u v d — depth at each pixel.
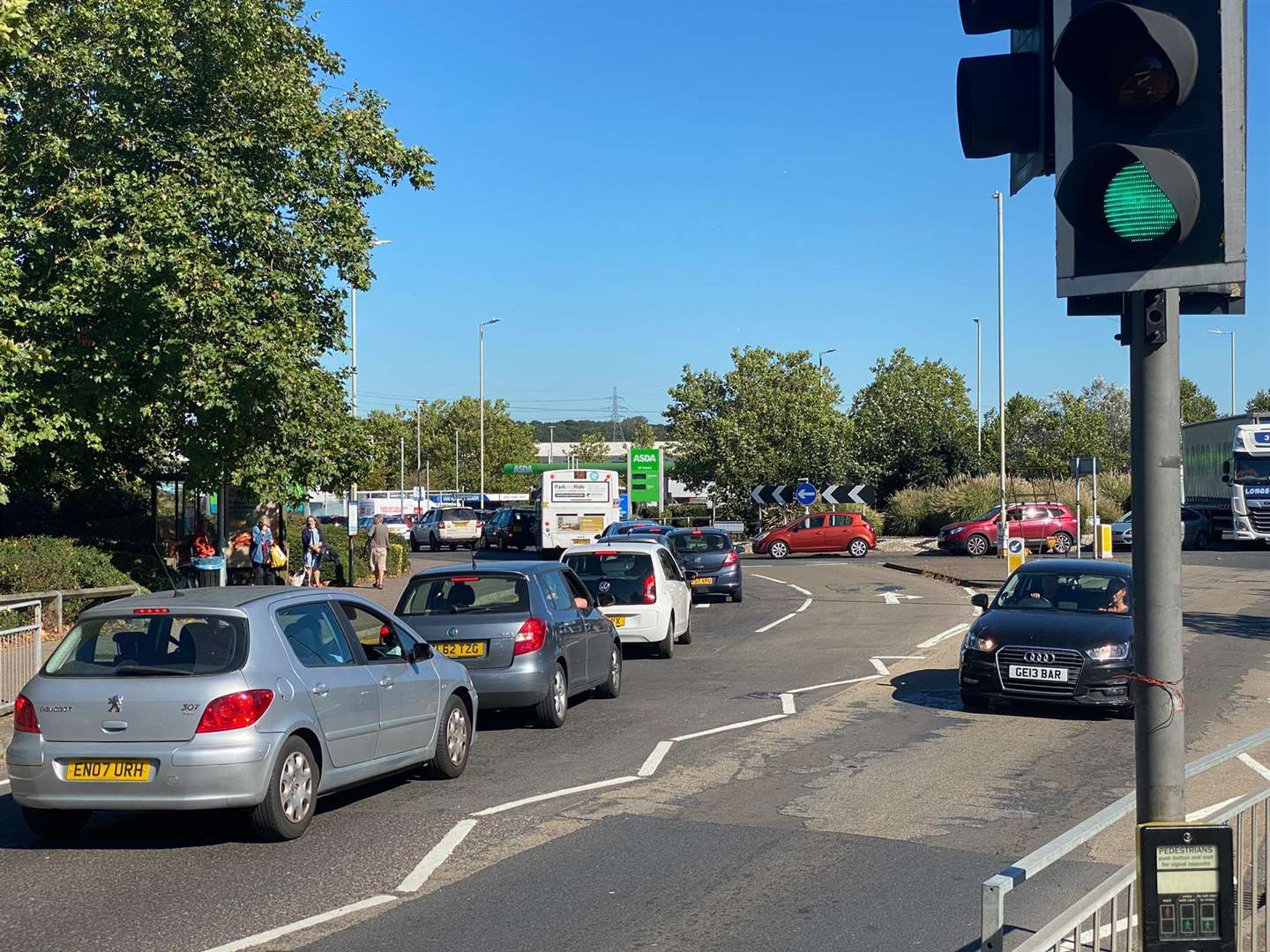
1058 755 10.53
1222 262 3.33
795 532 45.84
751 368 57.94
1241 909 4.66
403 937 6.00
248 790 7.63
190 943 5.93
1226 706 13.05
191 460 22.25
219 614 8.02
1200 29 3.36
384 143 24.14
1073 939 3.85
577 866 7.22
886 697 13.86
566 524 41.47
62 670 7.92
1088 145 3.51
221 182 19.89
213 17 20.28
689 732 11.83
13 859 7.65
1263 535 38.91
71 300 18.72
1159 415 3.49
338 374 24.22
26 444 19.22
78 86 19.55
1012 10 4.06
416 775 9.98
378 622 9.54
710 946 5.84
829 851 7.55
